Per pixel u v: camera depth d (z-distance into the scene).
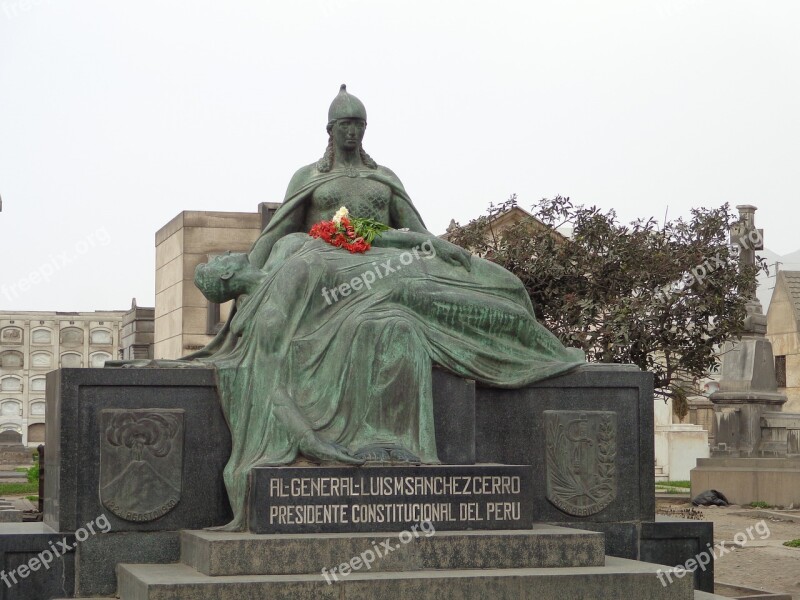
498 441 9.79
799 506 19.14
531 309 10.35
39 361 60.53
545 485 9.84
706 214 19.53
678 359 20.56
